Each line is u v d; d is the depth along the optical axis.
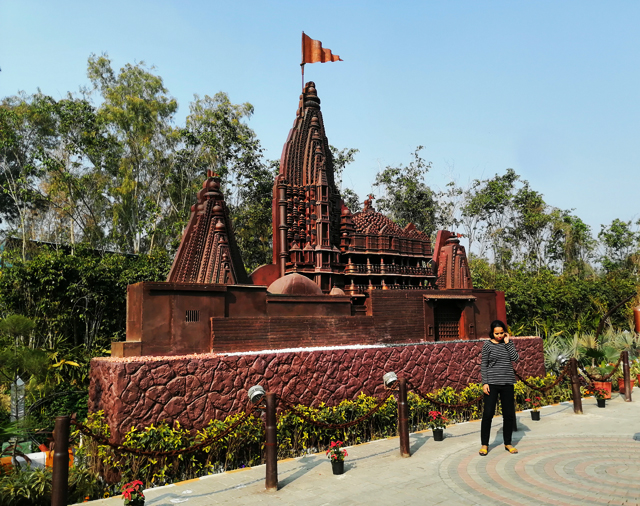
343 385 9.90
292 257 13.63
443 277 16.11
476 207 38.59
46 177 29.14
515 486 5.56
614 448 7.27
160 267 18.91
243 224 27.38
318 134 14.88
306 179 14.32
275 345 9.97
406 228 16.53
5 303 15.77
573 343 17.06
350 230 14.93
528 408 11.73
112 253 20.48
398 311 12.18
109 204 30.45
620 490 5.30
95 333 16.86
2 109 24.53
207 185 11.89
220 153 26.88
